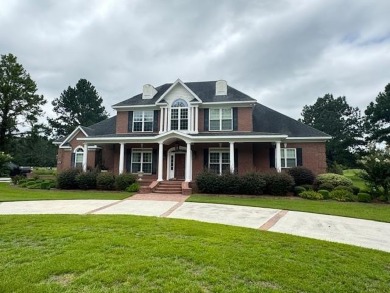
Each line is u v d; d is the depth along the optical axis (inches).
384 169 661.9
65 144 1087.6
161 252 228.1
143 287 165.5
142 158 944.3
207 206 542.6
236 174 761.0
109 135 944.3
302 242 277.6
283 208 526.6
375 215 476.4
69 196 674.2
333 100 2401.6
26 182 957.2
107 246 243.3
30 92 1510.8
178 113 930.7
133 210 484.4
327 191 698.2
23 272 185.0
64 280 176.1
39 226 320.8
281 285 176.1
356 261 228.1
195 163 903.7
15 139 1544.0
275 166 901.2
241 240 274.7
